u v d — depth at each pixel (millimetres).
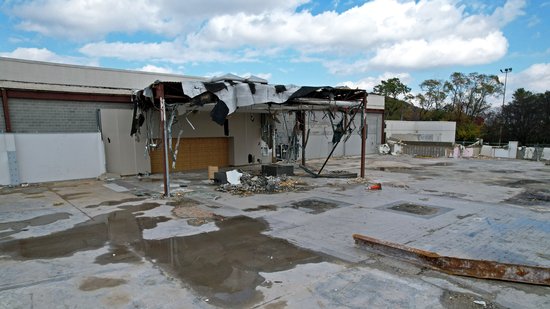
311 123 21125
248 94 9938
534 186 11492
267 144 18969
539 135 36188
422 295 3842
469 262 4320
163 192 10094
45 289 3990
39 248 5410
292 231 6305
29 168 11523
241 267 4656
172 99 11102
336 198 9266
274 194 9789
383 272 4469
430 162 20156
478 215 7492
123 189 10695
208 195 9609
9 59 11477
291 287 4051
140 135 14133
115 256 5062
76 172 12445
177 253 5184
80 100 12938
